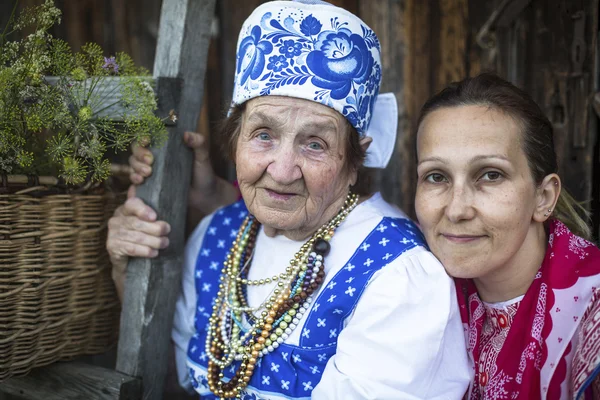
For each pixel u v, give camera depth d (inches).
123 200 57.9
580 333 39.8
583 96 59.4
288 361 46.1
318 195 46.6
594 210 59.9
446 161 41.5
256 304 50.0
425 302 43.1
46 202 49.0
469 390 44.9
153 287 52.9
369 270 45.5
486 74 44.8
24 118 46.9
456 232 41.8
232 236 56.5
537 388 40.9
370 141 50.2
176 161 52.9
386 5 69.8
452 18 68.3
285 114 45.1
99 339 56.6
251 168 46.2
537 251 43.4
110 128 48.6
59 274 50.7
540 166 42.0
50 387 54.0
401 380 40.9
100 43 85.4
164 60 52.0
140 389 52.1
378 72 49.8
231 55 81.1
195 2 51.4
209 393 51.7
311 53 44.9
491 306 44.9
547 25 61.2
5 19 77.9
